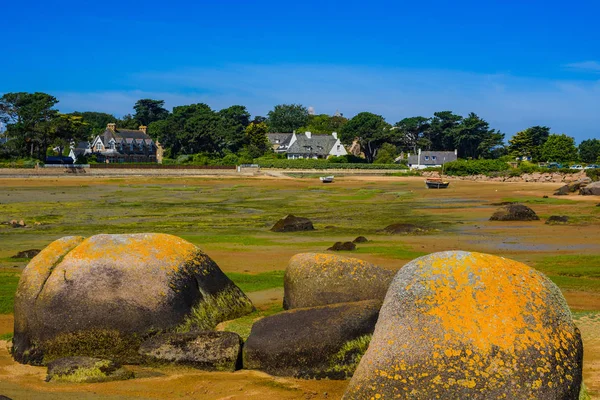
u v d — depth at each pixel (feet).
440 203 199.52
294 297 45.44
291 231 125.08
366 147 498.69
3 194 245.24
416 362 27.61
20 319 44.04
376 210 177.27
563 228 122.11
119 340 42.19
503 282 28.66
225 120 555.69
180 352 40.60
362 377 28.40
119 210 181.16
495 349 27.20
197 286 46.03
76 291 42.83
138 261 44.01
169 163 457.68
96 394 36.63
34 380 39.42
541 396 26.50
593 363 38.99
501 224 132.46
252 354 39.81
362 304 39.68
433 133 588.50
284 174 418.31
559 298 29.19
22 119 395.55
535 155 523.70
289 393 35.96
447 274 29.01
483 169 401.90
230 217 161.07
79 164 383.45
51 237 116.98
